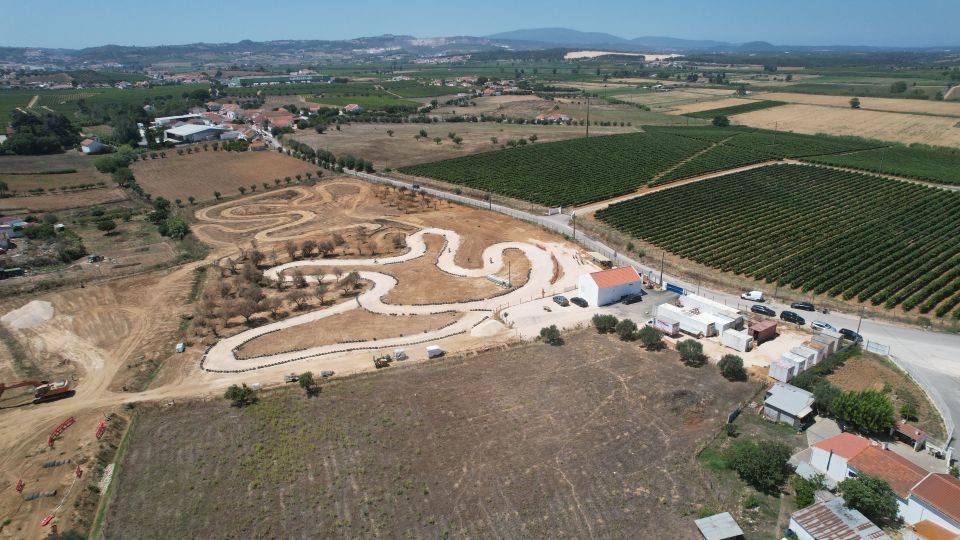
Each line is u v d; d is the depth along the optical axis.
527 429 71.31
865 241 135.00
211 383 85.50
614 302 109.00
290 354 93.25
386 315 106.88
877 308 103.75
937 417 70.88
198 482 64.75
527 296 112.94
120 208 181.38
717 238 140.75
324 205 181.62
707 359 86.88
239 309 104.25
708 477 62.19
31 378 87.88
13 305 112.38
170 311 110.75
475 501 59.94
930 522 52.81
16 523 59.72
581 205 176.00
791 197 174.25
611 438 69.00
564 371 84.75
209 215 173.88
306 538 56.28
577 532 55.53
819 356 84.88
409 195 186.00
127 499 62.62
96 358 93.69
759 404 75.50
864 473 57.09
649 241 141.62
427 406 77.00
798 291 111.75
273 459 67.94
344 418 75.19
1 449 71.44
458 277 123.50
